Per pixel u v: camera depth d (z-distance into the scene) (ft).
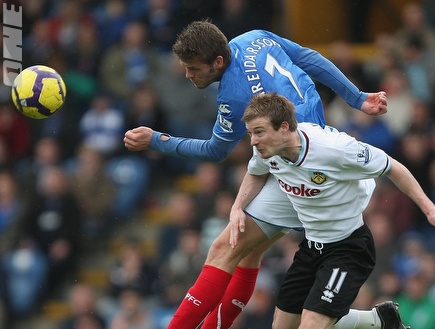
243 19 152.97
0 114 156.76
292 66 75.00
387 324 79.05
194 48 71.41
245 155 142.61
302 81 74.69
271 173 73.67
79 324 135.23
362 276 73.05
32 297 145.89
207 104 152.25
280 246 126.82
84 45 160.35
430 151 137.90
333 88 77.15
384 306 79.15
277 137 68.95
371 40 162.91
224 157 74.69
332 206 71.72
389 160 71.46
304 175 70.69
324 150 69.82
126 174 150.92
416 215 132.87
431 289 122.21
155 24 160.76
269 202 74.54
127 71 156.76
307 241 74.69
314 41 160.45
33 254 146.41
